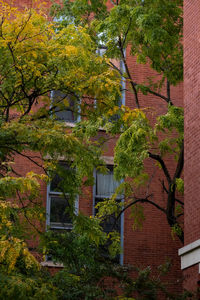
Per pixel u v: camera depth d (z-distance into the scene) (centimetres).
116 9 2155
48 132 1375
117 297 1464
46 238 1631
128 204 2405
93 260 1603
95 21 2250
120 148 2080
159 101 2606
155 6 2189
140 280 1474
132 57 2627
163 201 2497
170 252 2456
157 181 2511
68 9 2311
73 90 1644
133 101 2578
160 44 2258
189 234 1745
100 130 2511
